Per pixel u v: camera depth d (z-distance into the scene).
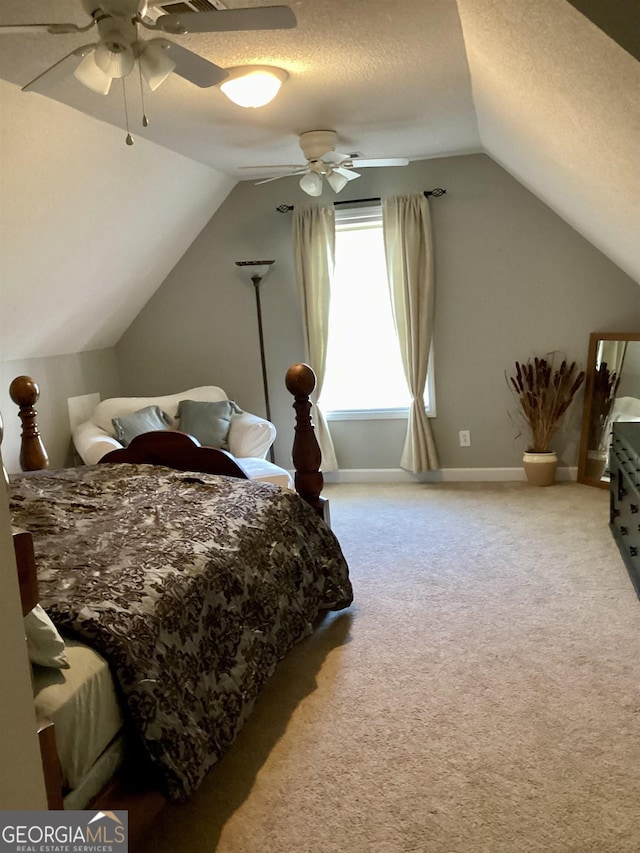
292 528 2.64
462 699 2.32
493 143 4.05
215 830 1.81
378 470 5.24
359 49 2.62
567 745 2.05
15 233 3.52
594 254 4.57
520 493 4.63
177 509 2.45
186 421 4.80
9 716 0.80
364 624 2.91
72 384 4.98
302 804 1.88
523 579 3.25
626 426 3.66
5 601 0.79
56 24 1.91
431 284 4.79
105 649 1.58
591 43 1.54
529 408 4.70
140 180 4.06
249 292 5.24
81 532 2.24
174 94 3.03
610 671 2.42
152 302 5.43
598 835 1.70
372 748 2.10
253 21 1.92
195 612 1.89
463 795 1.87
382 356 5.20
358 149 4.39
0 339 4.10
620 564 3.35
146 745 1.59
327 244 4.94
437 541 3.85
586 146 2.38
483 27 2.09
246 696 2.02
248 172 4.83
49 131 3.17
